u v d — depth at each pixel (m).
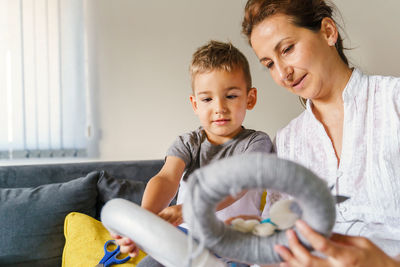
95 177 1.52
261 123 2.19
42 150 1.82
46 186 1.46
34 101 1.80
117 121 1.94
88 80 1.89
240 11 2.13
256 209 0.91
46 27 1.81
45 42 1.81
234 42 2.13
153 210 0.74
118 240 0.57
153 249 0.47
